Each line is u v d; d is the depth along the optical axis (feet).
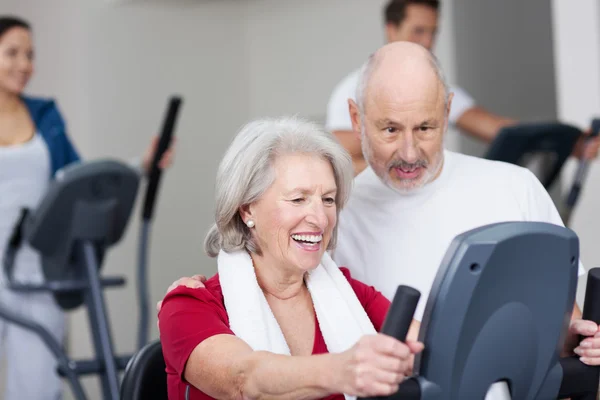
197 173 22.80
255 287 5.98
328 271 6.43
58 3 21.30
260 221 5.96
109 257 21.09
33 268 12.99
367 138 7.15
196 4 22.81
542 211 7.35
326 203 6.00
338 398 5.89
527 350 4.59
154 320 21.74
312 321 6.23
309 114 23.06
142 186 21.35
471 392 4.45
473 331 4.35
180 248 22.36
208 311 5.66
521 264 4.36
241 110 23.67
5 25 13.28
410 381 4.37
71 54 21.22
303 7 22.93
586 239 14.26
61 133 13.87
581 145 11.64
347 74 22.34
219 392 5.18
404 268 7.44
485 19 21.39
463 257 4.24
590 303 5.22
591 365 5.08
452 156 7.55
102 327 11.17
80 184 10.96
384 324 4.28
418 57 6.89
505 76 21.97
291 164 5.88
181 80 22.50
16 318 11.32
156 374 6.09
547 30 23.35
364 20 22.00
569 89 15.47
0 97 13.43
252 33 23.72
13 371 12.91
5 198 13.15
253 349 5.73
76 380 11.09
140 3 21.81
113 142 21.35
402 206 7.47
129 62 21.65
